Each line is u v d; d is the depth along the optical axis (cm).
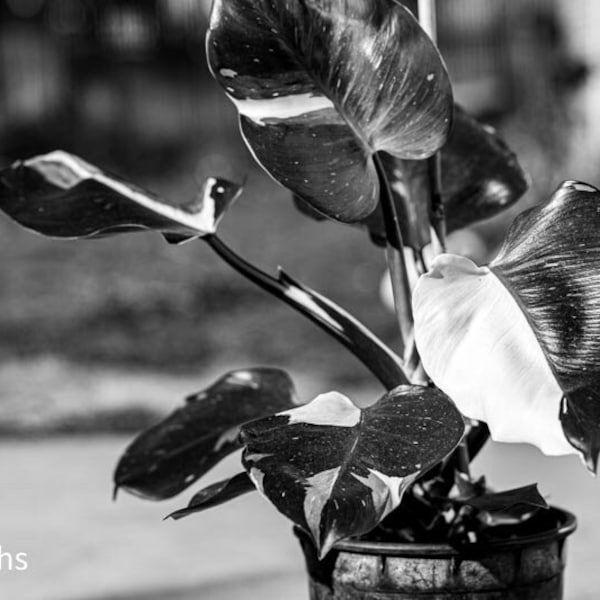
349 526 261
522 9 1173
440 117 272
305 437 268
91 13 1335
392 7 270
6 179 285
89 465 475
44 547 362
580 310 266
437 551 272
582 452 262
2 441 532
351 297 860
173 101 1337
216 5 269
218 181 284
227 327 796
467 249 630
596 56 1088
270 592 342
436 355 266
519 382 265
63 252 960
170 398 630
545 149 920
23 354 727
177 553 358
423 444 267
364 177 273
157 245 968
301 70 270
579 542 359
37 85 1330
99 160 1303
